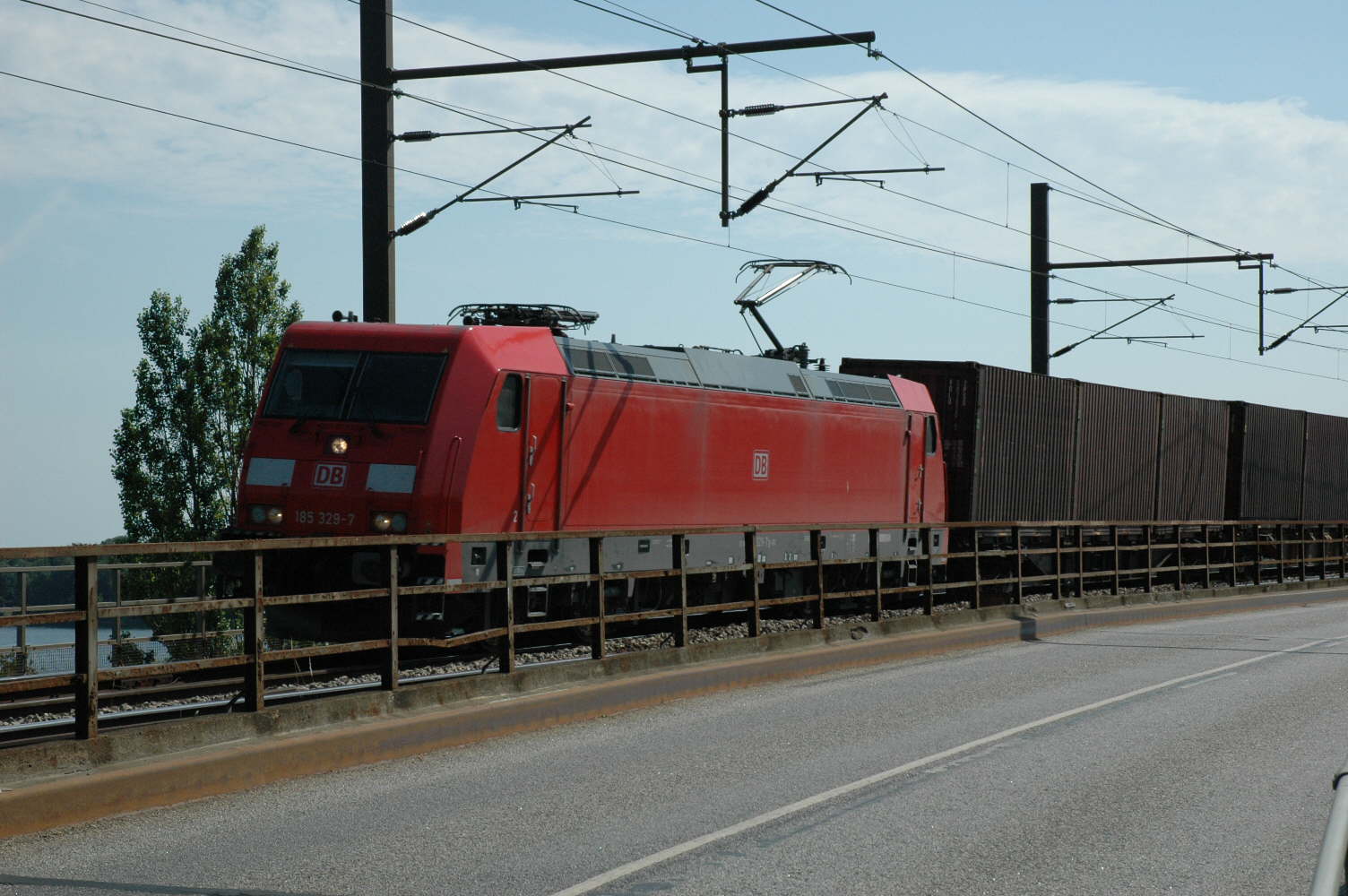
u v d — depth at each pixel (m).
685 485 26.19
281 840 10.07
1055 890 8.94
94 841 10.00
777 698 18.33
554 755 13.79
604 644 17.86
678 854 9.77
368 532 21.12
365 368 21.97
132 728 11.58
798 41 24.16
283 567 21.66
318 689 16.78
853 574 32.03
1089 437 41.81
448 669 19.94
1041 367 43.22
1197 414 48.00
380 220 25.42
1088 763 13.50
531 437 22.44
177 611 11.90
